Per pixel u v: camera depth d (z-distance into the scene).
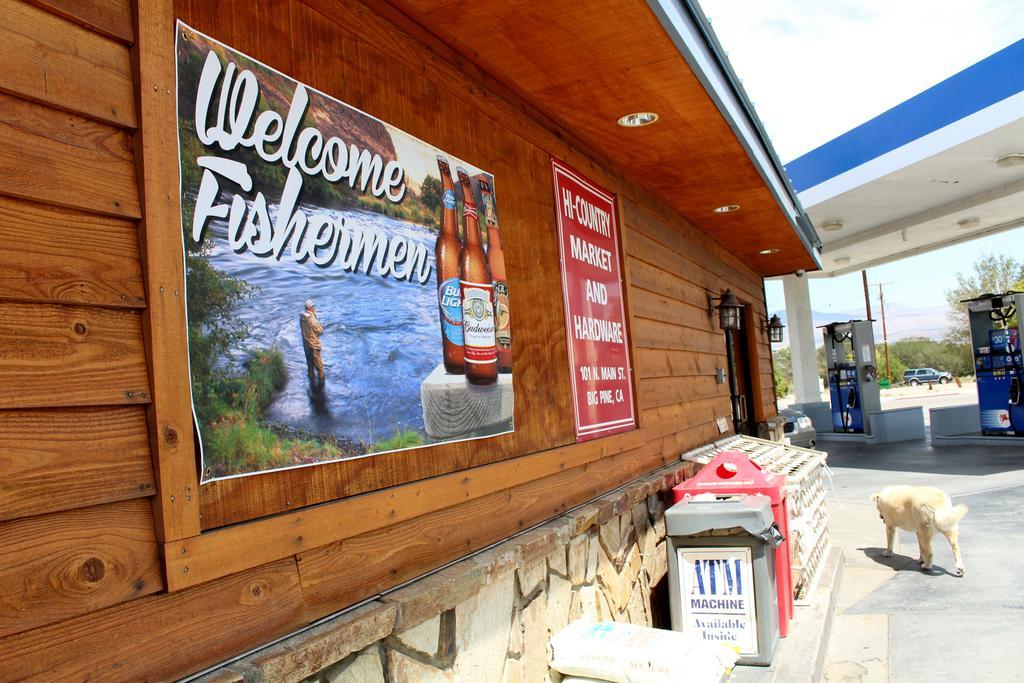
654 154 4.86
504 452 3.14
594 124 4.23
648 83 3.67
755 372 10.00
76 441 1.49
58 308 1.48
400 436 2.44
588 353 4.19
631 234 5.31
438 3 2.72
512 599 3.02
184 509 1.66
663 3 3.00
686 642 3.18
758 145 5.27
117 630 1.52
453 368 2.80
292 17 2.19
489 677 2.79
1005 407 14.64
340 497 2.17
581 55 3.30
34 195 1.44
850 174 12.04
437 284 2.76
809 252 9.45
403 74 2.74
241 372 1.87
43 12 1.50
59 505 1.43
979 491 9.71
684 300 6.62
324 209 2.22
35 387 1.42
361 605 2.17
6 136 1.42
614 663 3.10
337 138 2.32
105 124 1.61
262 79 2.04
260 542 1.84
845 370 18.86
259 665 1.70
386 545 2.34
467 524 2.80
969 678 4.27
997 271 50.19
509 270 3.39
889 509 6.96
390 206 2.54
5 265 1.39
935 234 16.67
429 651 2.44
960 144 10.08
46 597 1.39
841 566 6.73
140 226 1.66
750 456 6.24
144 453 1.62
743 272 10.00
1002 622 5.09
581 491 3.90
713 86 3.82
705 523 4.04
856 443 17.70
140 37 1.68
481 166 3.25
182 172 1.76
